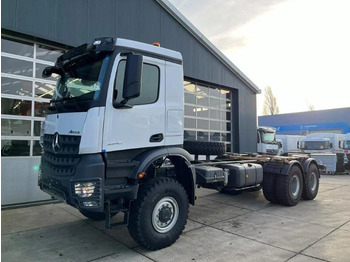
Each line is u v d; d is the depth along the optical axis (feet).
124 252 13.51
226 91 41.24
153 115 13.94
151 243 13.28
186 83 35.06
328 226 17.58
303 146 60.29
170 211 14.08
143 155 13.52
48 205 22.02
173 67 15.08
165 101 14.56
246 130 42.73
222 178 19.03
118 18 26.76
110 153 12.52
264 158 24.57
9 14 20.49
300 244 14.52
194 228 17.06
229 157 24.82
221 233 16.19
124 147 12.78
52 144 13.28
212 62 37.14
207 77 36.32
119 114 12.66
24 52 22.45
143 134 13.51
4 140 21.22
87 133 11.80
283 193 22.38
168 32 31.50
